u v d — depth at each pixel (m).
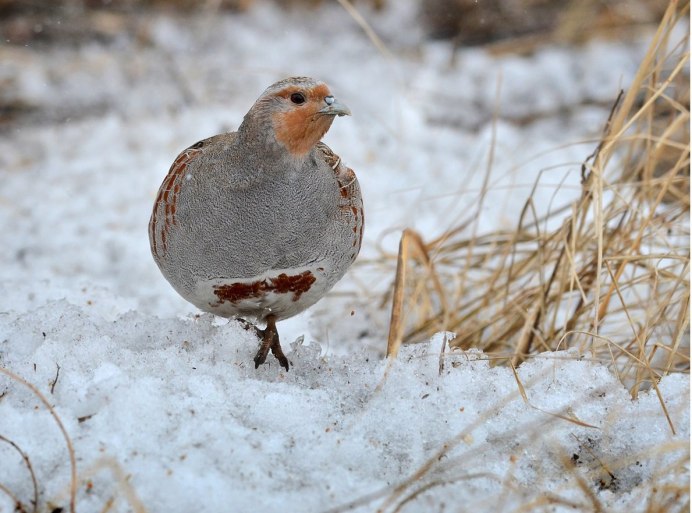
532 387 7.73
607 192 13.38
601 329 10.48
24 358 7.62
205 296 8.21
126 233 13.27
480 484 6.48
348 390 7.77
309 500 6.09
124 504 5.98
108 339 7.75
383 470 6.66
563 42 20.06
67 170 15.09
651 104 10.04
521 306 10.05
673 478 6.60
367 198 14.27
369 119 16.92
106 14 20.31
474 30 21.14
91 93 17.73
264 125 7.61
